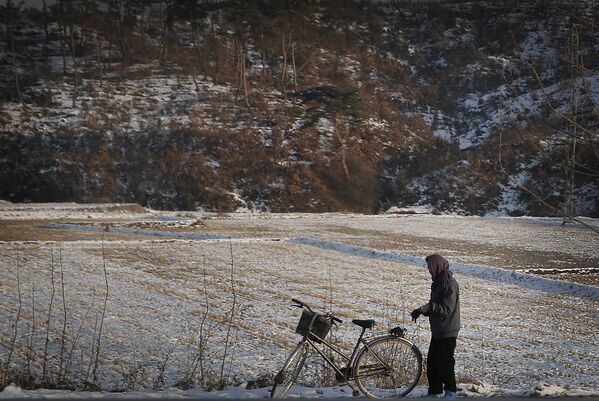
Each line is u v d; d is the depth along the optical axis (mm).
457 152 162125
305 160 153375
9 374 19688
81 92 176250
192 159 146625
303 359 15695
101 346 27016
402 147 165750
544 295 44719
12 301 37250
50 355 25016
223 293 42344
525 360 27344
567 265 61219
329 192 145500
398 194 147875
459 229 100875
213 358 25703
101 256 59469
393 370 16266
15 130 148750
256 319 34125
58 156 142125
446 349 16156
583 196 135750
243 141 155875
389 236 88000
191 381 19938
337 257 63688
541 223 114625
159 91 183250
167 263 56438
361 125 172000
